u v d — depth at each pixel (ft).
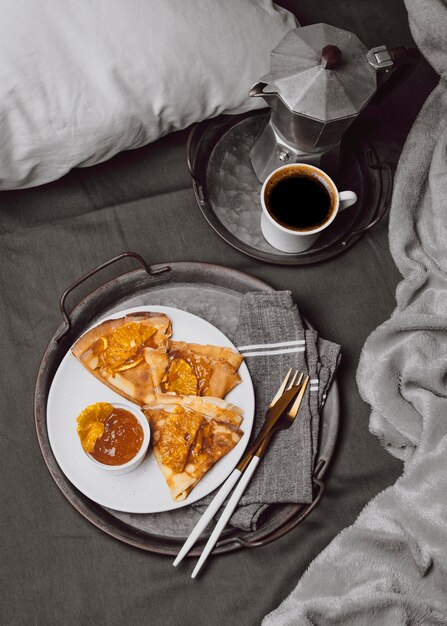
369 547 3.01
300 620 2.91
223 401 2.99
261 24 3.34
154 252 3.37
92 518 2.95
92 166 3.44
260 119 3.49
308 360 3.11
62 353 3.13
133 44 3.14
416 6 3.39
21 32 3.04
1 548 3.02
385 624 2.92
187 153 3.26
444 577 2.98
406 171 3.38
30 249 3.35
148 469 2.99
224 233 3.31
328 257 3.33
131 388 3.02
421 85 3.62
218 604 3.00
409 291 3.28
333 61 2.93
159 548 2.93
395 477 3.16
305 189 3.19
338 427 3.10
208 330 3.12
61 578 3.00
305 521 3.09
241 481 2.96
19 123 3.11
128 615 2.98
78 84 3.11
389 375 3.18
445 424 3.10
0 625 2.96
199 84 3.25
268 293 3.14
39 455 3.11
